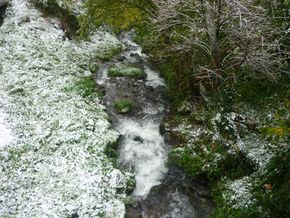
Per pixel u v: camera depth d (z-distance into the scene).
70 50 9.86
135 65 9.85
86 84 8.84
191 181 7.10
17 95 8.28
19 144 7.33
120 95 8.84
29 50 9.40
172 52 8.60
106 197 6.64
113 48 10.34
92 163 7.12
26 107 8.07
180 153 7.33
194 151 7.32
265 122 7.39
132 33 11.12
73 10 10.90
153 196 6.97
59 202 6.45
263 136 7.18
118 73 9.39
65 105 8.20
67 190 6.64
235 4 7.12
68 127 7.70
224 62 7.94
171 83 8.84
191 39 7.69
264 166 6.60
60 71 9.09
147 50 9.89
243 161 7.04
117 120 8.25
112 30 11.06
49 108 8.08
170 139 7.80
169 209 6.77
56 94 8.42
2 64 8.94
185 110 8.16
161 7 7.77
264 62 7.13
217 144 7.27
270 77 7.47
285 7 7.90
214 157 7.08
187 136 7.63
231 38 7.53
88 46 10.24
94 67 9.58
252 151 7.02
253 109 7.73
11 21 10.09
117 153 7.61
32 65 9.03
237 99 7.91
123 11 9.38
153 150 7.73
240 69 8.00
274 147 6.88
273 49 7.40
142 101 8.73
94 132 7.70
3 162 7.00
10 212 6.23
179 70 8.53
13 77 8.66
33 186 6.67
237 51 7.75
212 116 7.77
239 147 7.13
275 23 7.85
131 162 7.50
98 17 9.64
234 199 6.46
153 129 8.14
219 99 7.91
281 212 5.43
